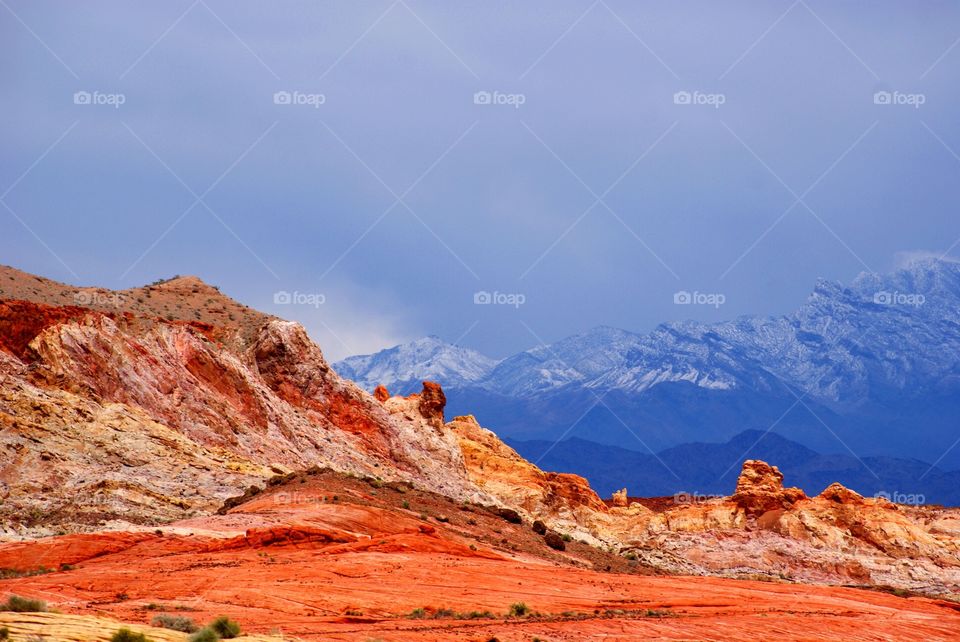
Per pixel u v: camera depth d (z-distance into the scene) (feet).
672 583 222.69
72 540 214.69
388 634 149.48
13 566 203.31
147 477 284.82
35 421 285.43
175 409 339.57
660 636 164.86
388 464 414.82
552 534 311.88
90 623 126.62
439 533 266.57
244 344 413.80
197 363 365.61
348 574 195.00
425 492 320.50
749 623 180.96
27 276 376.48
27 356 318.24
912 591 346.74
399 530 257.34
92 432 294.46
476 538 275.39
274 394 398.01
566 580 211.20
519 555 273.33
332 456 388.57
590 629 164.45
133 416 313.94
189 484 288.30
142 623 142.72
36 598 154.10
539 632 158.81
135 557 210.18
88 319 338.54
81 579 180.65
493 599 184.65
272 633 145.18
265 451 355.15
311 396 415.23
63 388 310.24
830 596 224.94
